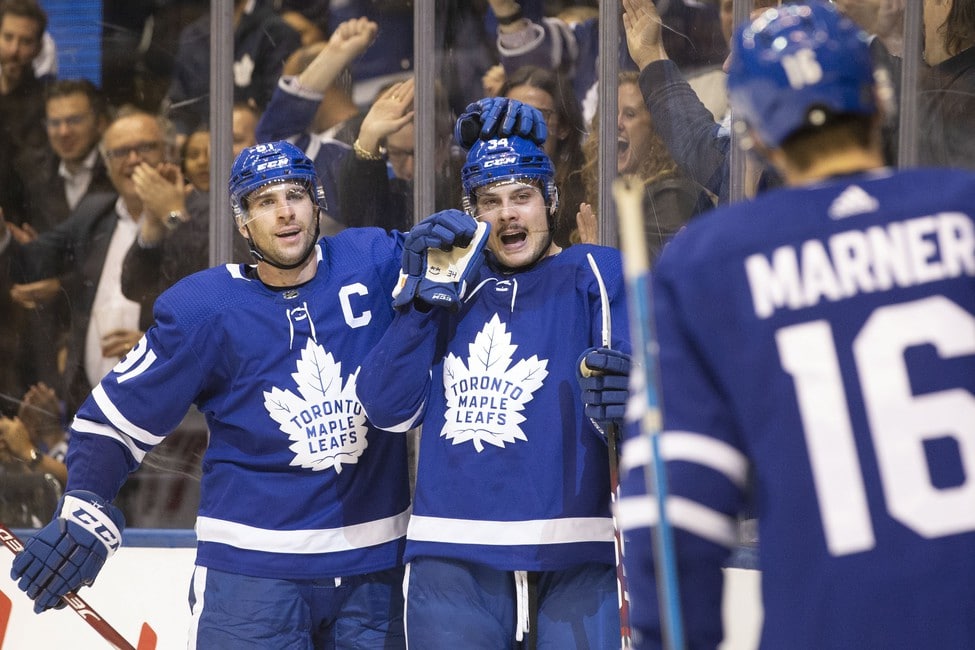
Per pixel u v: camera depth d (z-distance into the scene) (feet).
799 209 14.26
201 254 38.27
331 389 27.09
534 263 26.66
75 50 38.42
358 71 37.47
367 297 27.66
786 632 13.52
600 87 35.70
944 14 33.88
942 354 13.47
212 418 27.96
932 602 13.03
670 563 13.89
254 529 27.02
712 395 14.19
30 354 38.68
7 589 35.78
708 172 35.45
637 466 14.69
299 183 26.86
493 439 25.43
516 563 25.03
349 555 27.12
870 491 13.34
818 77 14.55
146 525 38.01
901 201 14.10
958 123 34.14
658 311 14.52
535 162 26.25
